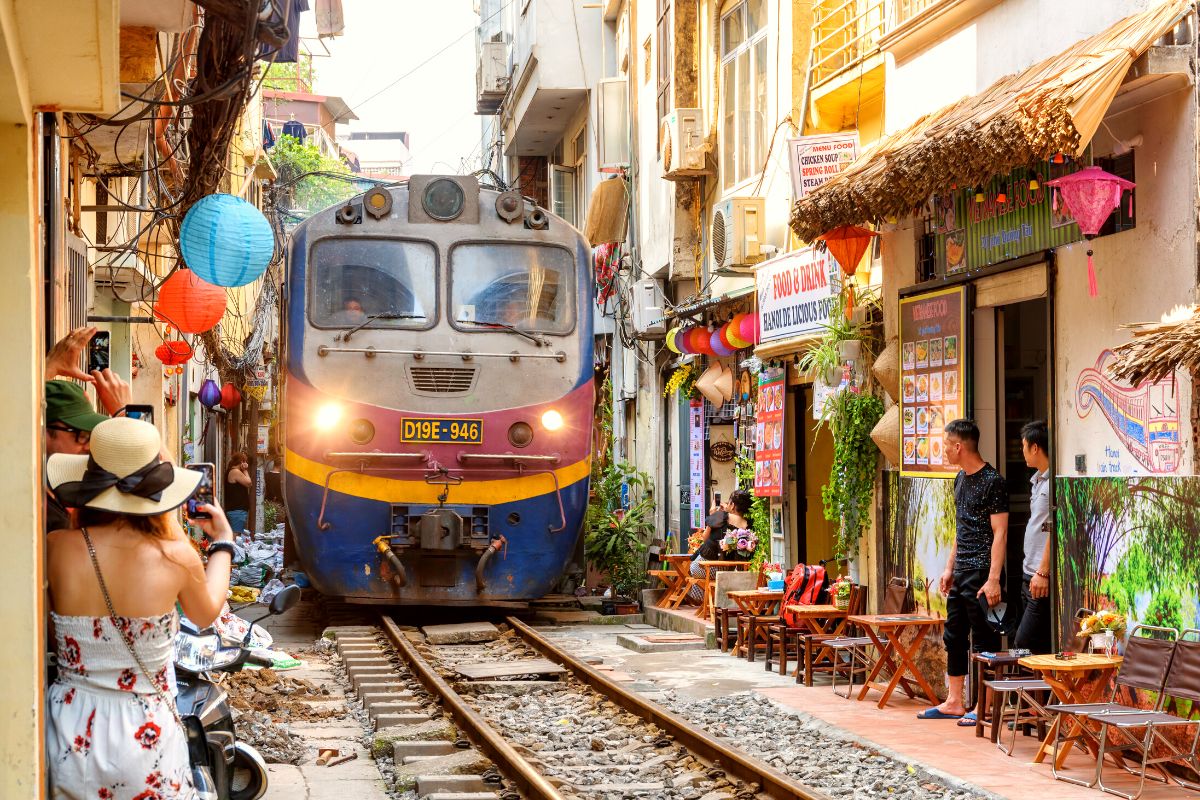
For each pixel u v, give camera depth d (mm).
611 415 26203
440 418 15641
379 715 10180
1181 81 8016
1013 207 9883
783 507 14797
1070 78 7906
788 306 13734
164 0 9438
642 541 20766
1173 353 7035
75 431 5344
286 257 16484
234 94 8375
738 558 16938
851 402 12391
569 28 27625
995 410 10609
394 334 15820
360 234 16125
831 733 9656
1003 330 10656
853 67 13672
